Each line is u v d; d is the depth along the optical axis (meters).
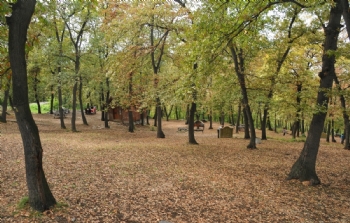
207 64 7.29
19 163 8.89
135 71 16.59
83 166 9.14
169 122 42.31
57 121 28.41
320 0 6.46
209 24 6.73
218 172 9.25
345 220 5.74
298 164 8.55
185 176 8.57
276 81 14.12
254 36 8.34
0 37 5.44
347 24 5.48
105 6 16.30
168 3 13.41
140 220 5.45
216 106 21.14
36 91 33.69
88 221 5.25
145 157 11.05
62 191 6.67
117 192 6.91
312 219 5.77
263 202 6.66
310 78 17.03
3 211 5.37
